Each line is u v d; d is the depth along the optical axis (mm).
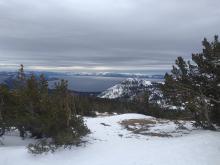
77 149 19031
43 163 17062
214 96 24406
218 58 23875
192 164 15828
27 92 21281
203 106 24000
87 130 21859
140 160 16938
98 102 56594
